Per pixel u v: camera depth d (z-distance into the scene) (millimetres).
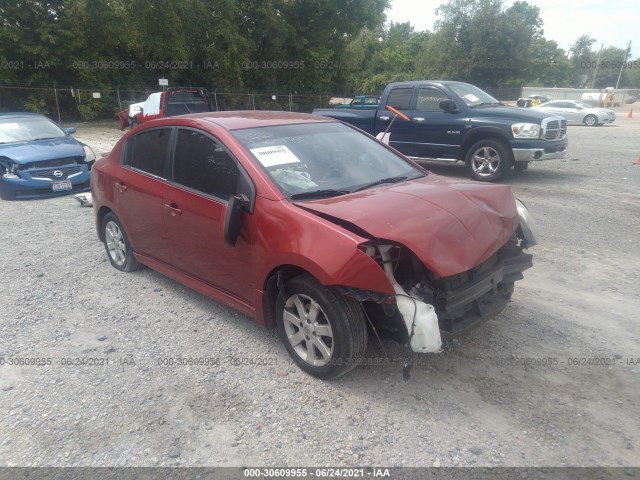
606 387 3479
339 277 3129
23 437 3115
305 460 2887
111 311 4738
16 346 4156
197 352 4016
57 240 6891
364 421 3189
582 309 4613
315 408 3318
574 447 2938
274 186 3682
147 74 31812
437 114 10562
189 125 4430
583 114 28031
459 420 3178
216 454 2949
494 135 10031
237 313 4668
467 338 4109
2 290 5234
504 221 3717
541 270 5543
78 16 26062
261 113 4887
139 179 4871
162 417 3270
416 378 3602
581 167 12109
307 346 3613
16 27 25312
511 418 3188
